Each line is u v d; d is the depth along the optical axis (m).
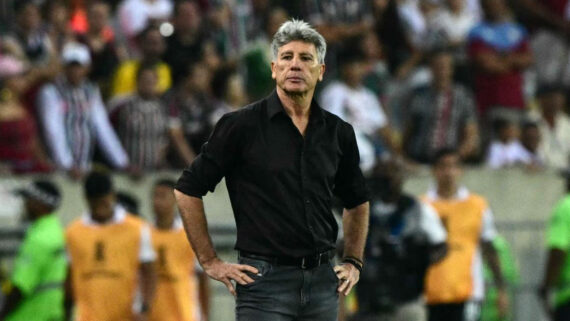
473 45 50.62
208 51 46.59
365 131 46.62
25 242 34.66
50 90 41.50
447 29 52.25
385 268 35.53
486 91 50.28
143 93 42.41
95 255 34.41
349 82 46.94
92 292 34.31
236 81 46.41
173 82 45.50
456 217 39.44
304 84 21.19
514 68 50.53
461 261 39.09
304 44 21.28
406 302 35.84
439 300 38.69
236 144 21.50
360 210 22.53
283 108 21.55
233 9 49.41
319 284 21.70
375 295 35.47
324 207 21.73
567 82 55.47
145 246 34.81
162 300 35.91
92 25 45.94
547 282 39.38
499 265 40.19
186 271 36.31
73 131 41.47
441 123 48.03
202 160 21.59
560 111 51.50
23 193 34.66
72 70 41.59
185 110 43.28
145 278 34.88
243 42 49.31
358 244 22.52
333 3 50.16
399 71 51.66
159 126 42.34
